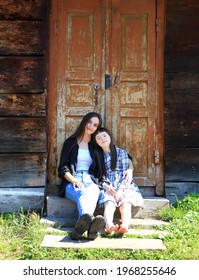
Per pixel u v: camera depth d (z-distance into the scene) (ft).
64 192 16.29
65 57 17.62
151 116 17.67
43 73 16.81
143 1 17.67
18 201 16.74
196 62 17.31
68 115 17.65
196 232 14.87
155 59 17.71
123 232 14.46
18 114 16.83
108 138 16.48
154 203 16.62
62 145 17.63
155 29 17.69
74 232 13.98
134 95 17.71
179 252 13.44
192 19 17.28
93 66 17.69
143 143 17.72
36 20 16.76
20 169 16.93
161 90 17.70
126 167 16.48
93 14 17.65
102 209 16.07
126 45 17.72
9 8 16.71
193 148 17.46
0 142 16.83
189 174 17.44
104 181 16.21
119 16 17.65
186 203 16.70
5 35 16.72
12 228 15.07
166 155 17.37
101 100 17.71
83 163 16.46
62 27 17.57
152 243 13.91
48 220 15.93
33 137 16.90
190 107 17.39
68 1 17.57
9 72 16.76
